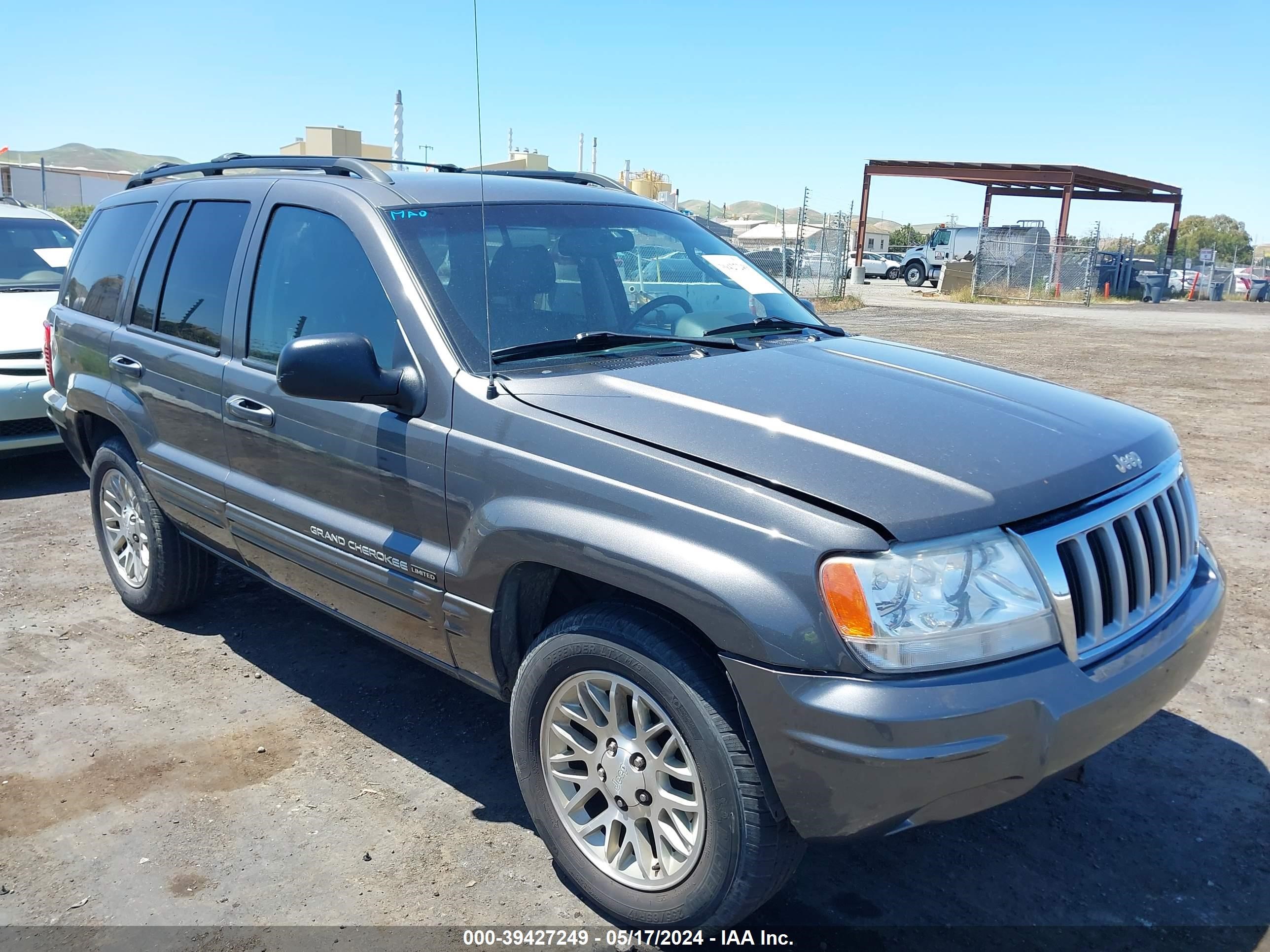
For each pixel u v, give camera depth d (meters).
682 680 2.44
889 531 2.26
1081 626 2.46
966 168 35.28
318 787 3.43
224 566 5.61
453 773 3.53
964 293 32.19
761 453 2.48
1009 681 2.26
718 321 3.64
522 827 3.22
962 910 2.82
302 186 3.72
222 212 4.10
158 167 4.99
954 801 2.27
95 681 4.21
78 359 4.89
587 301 3.45
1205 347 16.52
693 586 2.36
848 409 2.72
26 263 8.35
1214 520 6.33
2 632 4.70
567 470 2.66
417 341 3.08
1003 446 2.59
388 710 3.98
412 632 3.25
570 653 2.69
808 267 28.28
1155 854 3.07
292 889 2.90
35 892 2.88
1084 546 2.46
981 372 3.35
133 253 4.60
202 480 4.02
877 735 2.18
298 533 3.56
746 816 2.39
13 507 6.76
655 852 2.68
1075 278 32.41
